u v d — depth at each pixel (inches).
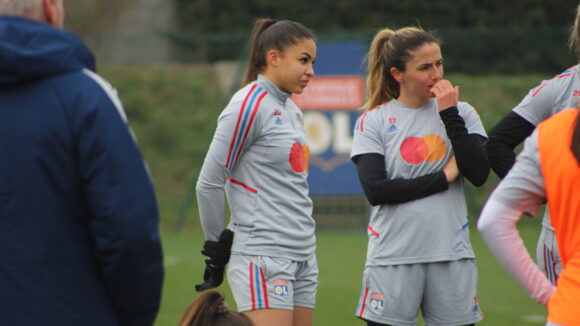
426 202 572.7
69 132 346.0
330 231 2048.5
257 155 576.1
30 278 342.6
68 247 349.4
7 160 345.1
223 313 448.5
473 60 2719.0
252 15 3193.9
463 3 3174.2
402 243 576.1
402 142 589.6
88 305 350.6
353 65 1911.9
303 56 581.9
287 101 602.5
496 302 1105.4
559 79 590.6
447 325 576.7
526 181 364.2
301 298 601.0
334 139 1919.3
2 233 343.9
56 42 350.0
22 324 339.9
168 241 1824.6
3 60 337.1
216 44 2842.0
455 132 567.8
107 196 339.0
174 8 3174.2
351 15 3166.8
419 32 591.2
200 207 584.1
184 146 2524.6
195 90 2738.7
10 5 353.4
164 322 950.4
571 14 3186.5
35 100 347.6
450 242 574.6
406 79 588.7
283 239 575.2
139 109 2645.2
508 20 3193.9
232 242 587.2
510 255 367.9
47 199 346.6
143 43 2908.5
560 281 363.6
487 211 373.1
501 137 606.5
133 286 347.6
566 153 353.4
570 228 357.4
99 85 354.6
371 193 579.5
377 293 587.5
